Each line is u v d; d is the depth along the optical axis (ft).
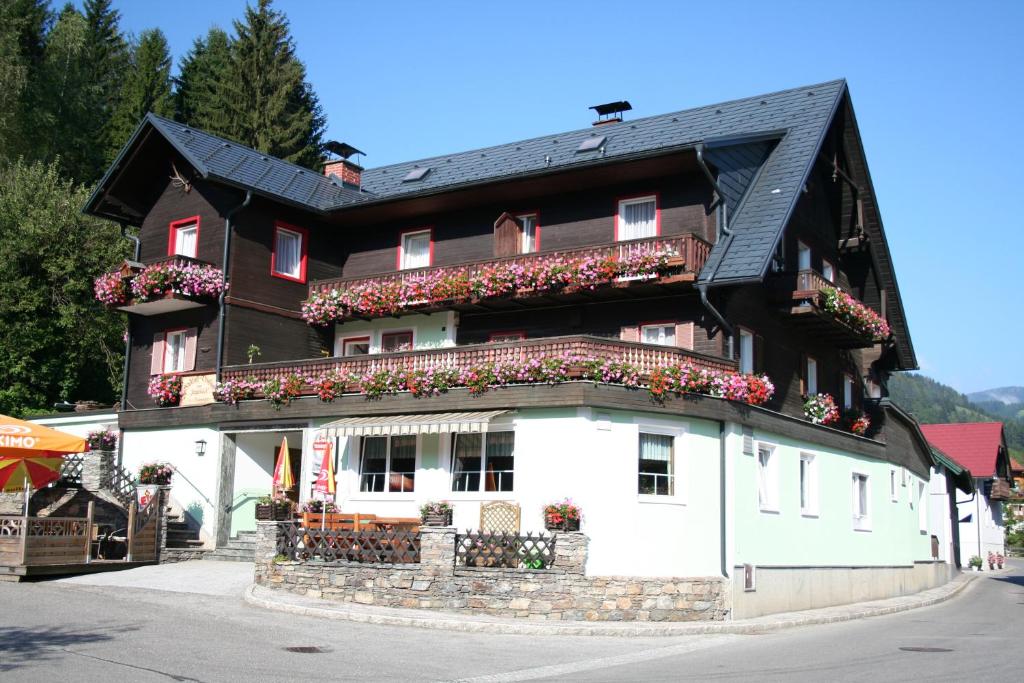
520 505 77.15
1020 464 309.83
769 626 73.36
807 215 103.65
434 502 80.12
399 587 70.38
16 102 154.92
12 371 131.85
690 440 78.33
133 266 102.99
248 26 196.03
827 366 107.76
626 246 87.51
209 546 95.91
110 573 81.41
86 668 42.34
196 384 99.96
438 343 101.30
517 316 97.81
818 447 96.27
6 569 76.64
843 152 108.58
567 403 75.82
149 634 52.60
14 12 163.12
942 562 135.03
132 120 183.11
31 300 133.49
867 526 106.52
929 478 135.54
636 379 76.28
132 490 94.63
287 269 106.22
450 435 82.79
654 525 75.51
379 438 86.84
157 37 201.67
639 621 71.97
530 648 56.54
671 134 106.11
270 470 100.89
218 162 103.50
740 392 80.23
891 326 120.06
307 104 202.69
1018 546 274.16
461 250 103.76
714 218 90.22
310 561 73.61
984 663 50.83
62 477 96.02
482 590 69.51
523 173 93.09
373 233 110.11
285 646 51.55
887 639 64.28
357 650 51.78
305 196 107.34
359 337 106.83
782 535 87.04
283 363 94.07
